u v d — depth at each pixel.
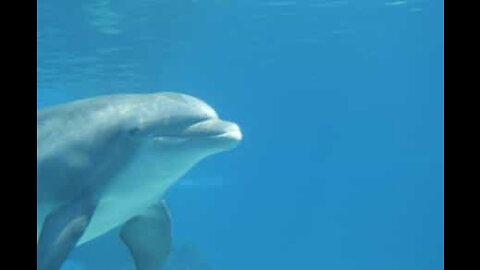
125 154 6.20
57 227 5.86
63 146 6.30
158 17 22.95
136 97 6.56
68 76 27.53
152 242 6.84
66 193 6.24
